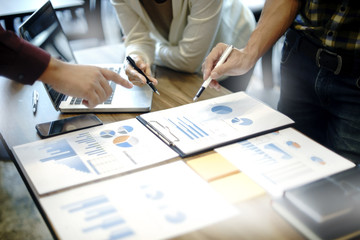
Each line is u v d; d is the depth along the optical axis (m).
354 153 1.13
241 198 0.69
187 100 1.10
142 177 0.73
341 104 1.12
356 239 0.60
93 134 0.90
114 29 3.39
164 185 0.71
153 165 0.78
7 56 0.77
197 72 1.36
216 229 0.62
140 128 0.92
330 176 0.73
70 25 2.83
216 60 1.10
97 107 1.02
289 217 0.64
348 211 0.64
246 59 1.07
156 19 1.42
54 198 0.68
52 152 0.82
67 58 1.22
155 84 1.13
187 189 0.70
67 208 0.65
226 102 1.05
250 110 1.00
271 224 0.63
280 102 1.36
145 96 1.09
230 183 0.73
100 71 0.92
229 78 1.67
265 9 1.16
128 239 0.59
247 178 0.74
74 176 0.74
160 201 0.67
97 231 0.60
